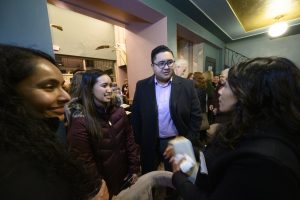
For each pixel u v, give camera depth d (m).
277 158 0.37
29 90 0.36
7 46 0.36
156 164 1.56
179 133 1.50
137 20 2.75
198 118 1.54
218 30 4.43
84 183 0.42
